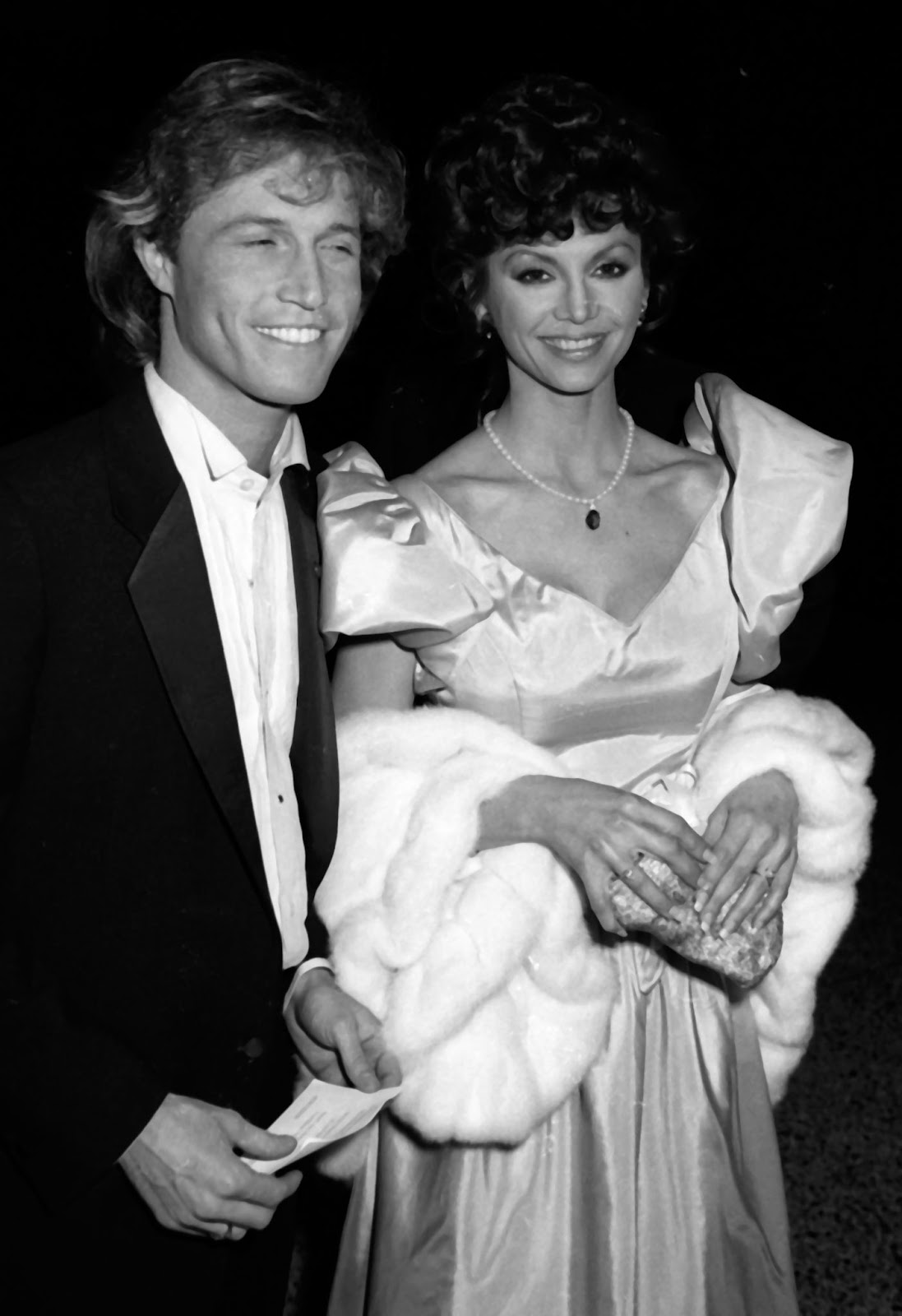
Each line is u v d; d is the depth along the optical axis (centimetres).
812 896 200
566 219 172
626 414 202
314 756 169
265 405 157
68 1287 153
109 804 148
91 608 146
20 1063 145
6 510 144
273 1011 162
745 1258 192
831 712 199
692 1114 191
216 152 146
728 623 193
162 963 151
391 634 188
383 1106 178
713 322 723
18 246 623
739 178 693
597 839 172
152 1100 146
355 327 166
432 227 183
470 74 614
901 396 773
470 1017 175
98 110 616
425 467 196
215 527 156
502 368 204
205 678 149
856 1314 281
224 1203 146
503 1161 184
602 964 183
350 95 154
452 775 177
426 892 174
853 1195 321
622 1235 184
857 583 834
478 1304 183
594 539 192
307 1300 273
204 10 609
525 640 186
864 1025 398
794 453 195
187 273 151
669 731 193
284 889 166
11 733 143
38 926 148
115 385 168
